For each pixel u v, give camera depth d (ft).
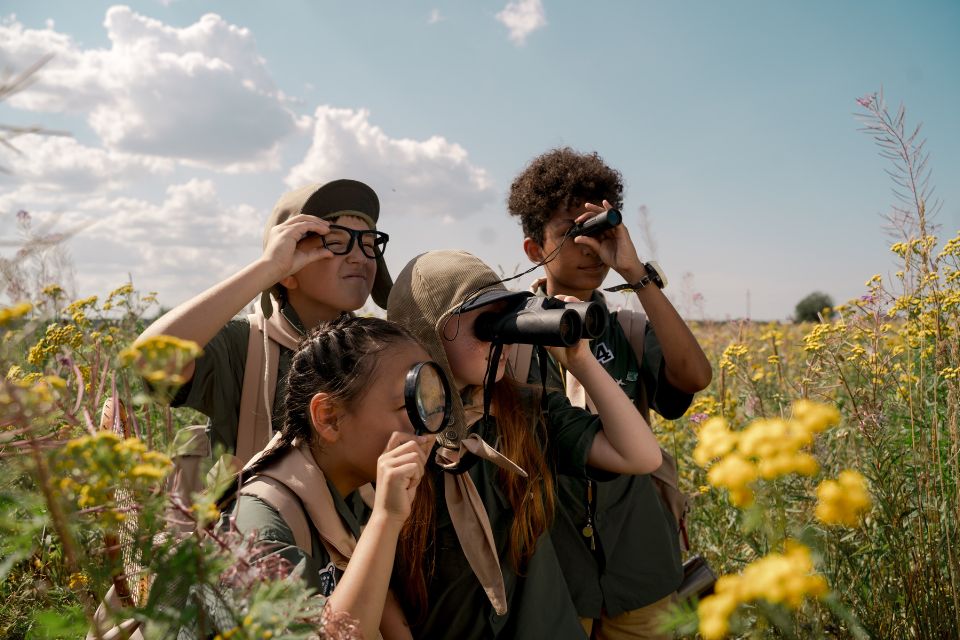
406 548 5.57
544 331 5.38
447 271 6.10
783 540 3.00
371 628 3.87
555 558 6.08
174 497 2.85
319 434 4.73
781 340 13.94
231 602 2.92
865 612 5.85
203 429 6.55
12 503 2.66
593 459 6.14
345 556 4.60
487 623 5.61
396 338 4.87
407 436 4.48
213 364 6.60
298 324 7.38
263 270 6.21
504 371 6.26
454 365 6.04
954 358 8.25
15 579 5.24
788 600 2.69
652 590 7.21
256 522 4.25
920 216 8.95
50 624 2.70
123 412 4.69
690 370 8.09
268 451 4.82
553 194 8.68
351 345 4.74
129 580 3.23
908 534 7.00
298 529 4.44
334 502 4.78
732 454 3.16
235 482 4.56
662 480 8.02
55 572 5.33
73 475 2.68
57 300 7.69
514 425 6.00
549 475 6.02
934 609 6.16
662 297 8.14
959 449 7.20
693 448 12.10
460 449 5.58
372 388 4.64
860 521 6.26
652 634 7.20
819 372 8.97
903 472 7.41
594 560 7.08
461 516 5.54
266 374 6.84
